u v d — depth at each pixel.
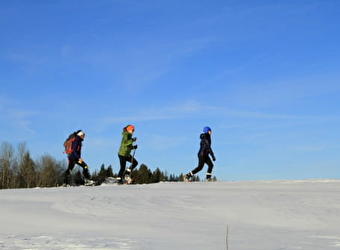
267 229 6.81
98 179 20.09
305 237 6.08
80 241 5.66
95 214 8.20
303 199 9.16
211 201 9.14
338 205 8.55
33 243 5.53
